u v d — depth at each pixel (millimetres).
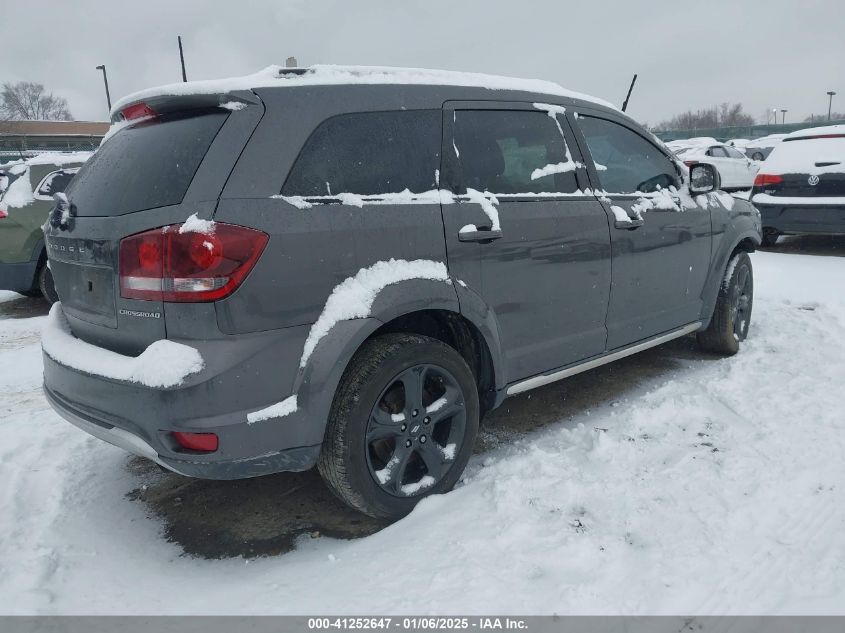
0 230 6664
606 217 3467
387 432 2623
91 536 2684
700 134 42469
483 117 3078
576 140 3504
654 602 2148
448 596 2199
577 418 3721
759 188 8516
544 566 2328
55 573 2416
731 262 4590
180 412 2203
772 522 2553
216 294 2188
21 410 4090
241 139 2338
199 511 2908
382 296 2506
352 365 2537
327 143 2516
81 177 2871
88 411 2492
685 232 4043
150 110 2613
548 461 3080
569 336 3365
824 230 8023
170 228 2213
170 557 2582
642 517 2590
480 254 2873
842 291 6191
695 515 2596
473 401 2900
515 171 3160
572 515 2635
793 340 4863
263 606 2217
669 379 4277
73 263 2648
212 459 2248
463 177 2916
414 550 2443
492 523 2590
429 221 2703
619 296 3617
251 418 2264
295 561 2508
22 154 26953
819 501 2688
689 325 4270
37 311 7293
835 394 3771
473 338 3014
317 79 2594
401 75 2863
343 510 2896
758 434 3301
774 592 2188
